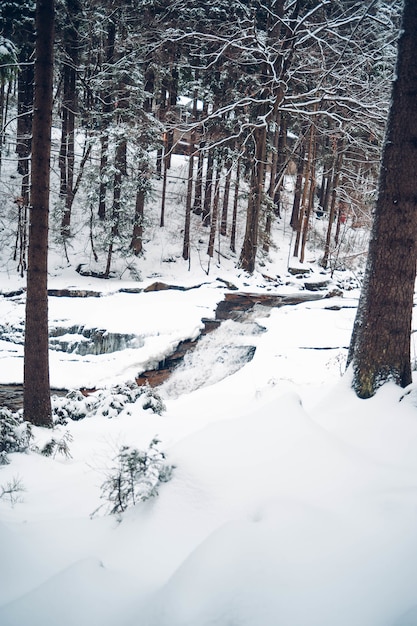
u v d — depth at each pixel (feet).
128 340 46.52
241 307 60.59
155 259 78.43
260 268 81.41
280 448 12.38
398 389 16.58
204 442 12.80
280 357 41.45
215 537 8.70
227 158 75.87
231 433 13.10
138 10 67.67
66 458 20.65
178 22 63.52
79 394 32.89
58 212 69.26
